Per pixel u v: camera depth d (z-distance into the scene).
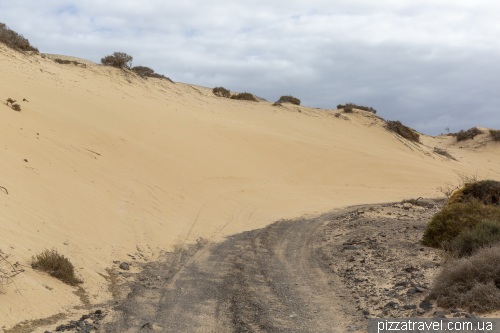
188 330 6.50
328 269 10.45
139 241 12.79
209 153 29.89
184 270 10.59
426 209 21.06
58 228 10.67
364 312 6.94
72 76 39.09
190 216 18.22
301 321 6.80
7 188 11.04
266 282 9.40
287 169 34.00
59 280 7.96
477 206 11.30
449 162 55.34
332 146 42.81
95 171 17.48
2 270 7.08
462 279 6.56
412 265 9.45
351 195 30.78
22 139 15.45
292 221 19.61
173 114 36.91
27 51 39.97
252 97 68.81
